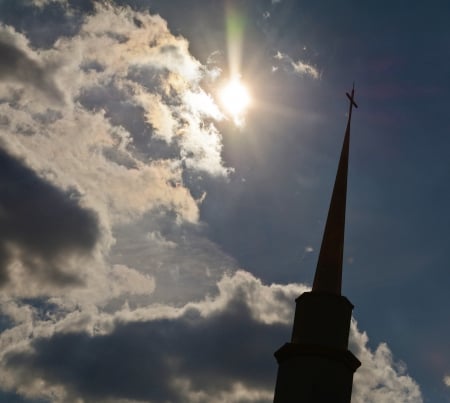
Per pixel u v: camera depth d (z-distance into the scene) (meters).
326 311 53.28
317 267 56.47
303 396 50.53
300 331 53.03
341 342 52.75
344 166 62.28
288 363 51.97
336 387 50.97
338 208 59.69
